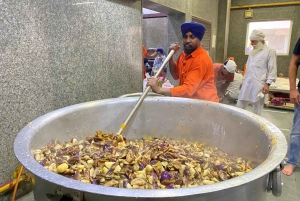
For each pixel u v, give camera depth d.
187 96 1.43
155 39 3.88
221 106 1.12
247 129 0.98
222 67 2.52
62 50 1.39
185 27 1.53
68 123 1.03
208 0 4.29
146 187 0.71
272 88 3.95
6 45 1.10
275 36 5.21
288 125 3.15
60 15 1.34
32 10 1.19
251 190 0.56
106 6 1.69
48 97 1.33
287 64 5.21
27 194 1.32
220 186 0.49
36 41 1.23
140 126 1.28
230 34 5.61
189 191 0.47
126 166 0.79
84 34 1.53
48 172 0.54
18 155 0.62
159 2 2.42
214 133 1.16
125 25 1.92
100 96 1.74
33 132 0.81
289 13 4.96
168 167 0.82
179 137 1.27
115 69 1.87
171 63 1.80
